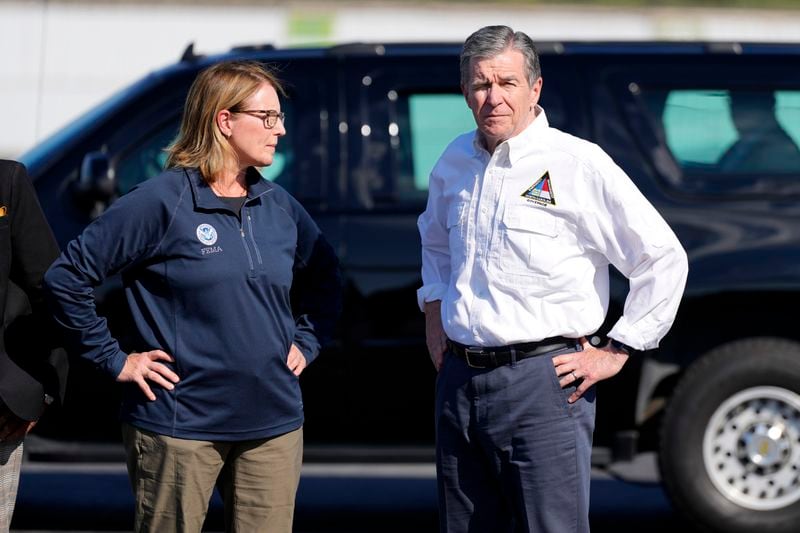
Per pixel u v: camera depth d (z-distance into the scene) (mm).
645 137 15414
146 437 9898
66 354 10367
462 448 10594
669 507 17828
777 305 15109
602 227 10188
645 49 15758
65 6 48562
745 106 15609
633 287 10281
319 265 10844
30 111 48625
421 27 50156
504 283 10164
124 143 15328
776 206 15250
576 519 10375
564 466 10281
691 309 14992
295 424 10281
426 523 16969
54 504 17641
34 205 10070
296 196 15133
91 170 14539
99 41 48562
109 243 9734
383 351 14836
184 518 9953
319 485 19312
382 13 49781
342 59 15539
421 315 14836
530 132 10180
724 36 50625
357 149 15250
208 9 48844
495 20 50500
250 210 10094
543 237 10117
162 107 15430
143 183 9922
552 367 10180
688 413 15023
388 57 15523
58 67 48625
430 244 11156
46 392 10164
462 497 10688
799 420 15062
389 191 15164
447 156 10766
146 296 9922
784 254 14969
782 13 51250
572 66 15586
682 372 15156
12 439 10070
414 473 20234
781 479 15109
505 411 10242
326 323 10859
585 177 10117
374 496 18578
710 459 15117
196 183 9883
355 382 14930
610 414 15109
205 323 9820
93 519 16828
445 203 10875
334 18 49594
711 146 15516
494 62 9953
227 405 9867
